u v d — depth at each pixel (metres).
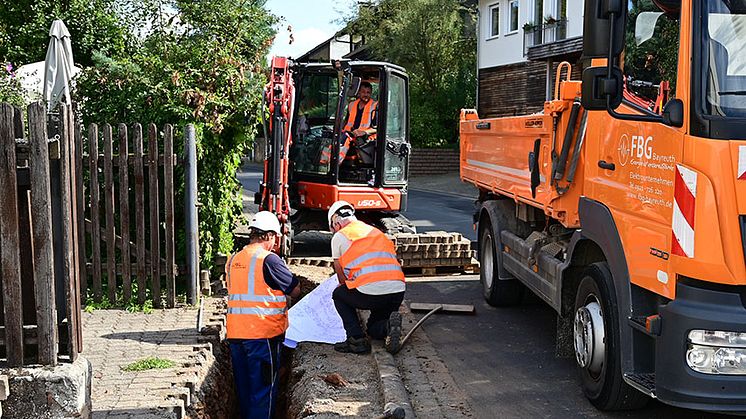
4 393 3.80
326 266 10.10
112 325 6.96
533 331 7.37
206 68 8.54
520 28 29.86
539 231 7.35
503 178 7.89
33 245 3.91
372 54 38.69
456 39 35.03
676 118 4.10
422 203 21.80
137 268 7.55
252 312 6.07
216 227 8.54
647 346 4.71
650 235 4.41
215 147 8.41
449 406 5.30
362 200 11.36
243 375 6.14
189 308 7.59
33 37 15.48
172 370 5.72
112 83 8.34
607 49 4.26
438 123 34.91
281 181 9.38
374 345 6.68
